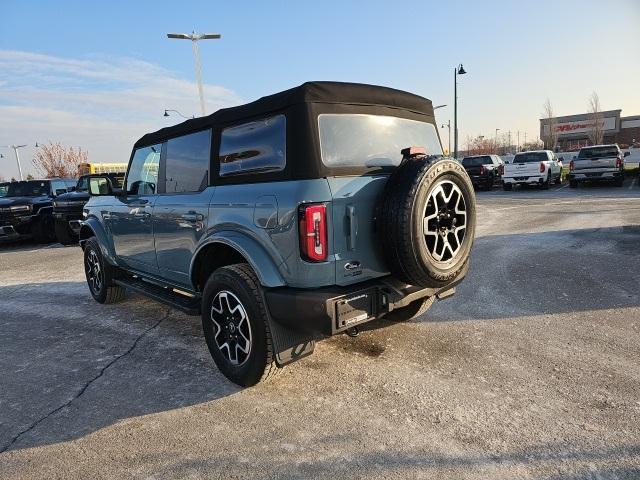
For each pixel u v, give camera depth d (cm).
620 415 295
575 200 1586
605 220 1080
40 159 4644
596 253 738
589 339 414
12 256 1131
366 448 276
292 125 315
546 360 377
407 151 336
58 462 279
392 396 334
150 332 499
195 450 284
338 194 310
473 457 262
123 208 513
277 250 319
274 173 327
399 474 252
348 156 330
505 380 348
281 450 279
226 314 360
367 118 352
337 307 303
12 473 270
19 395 366
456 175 331
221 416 321
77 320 556
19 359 441
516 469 250
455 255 341
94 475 265
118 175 967
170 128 441
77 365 420
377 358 397
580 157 2117
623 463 251
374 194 328
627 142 6081
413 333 448
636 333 422
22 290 735
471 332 444
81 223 632
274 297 320
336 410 320
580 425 286
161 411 332
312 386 355
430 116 425
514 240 898
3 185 1603
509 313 490
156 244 460
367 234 325
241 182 354
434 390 339
